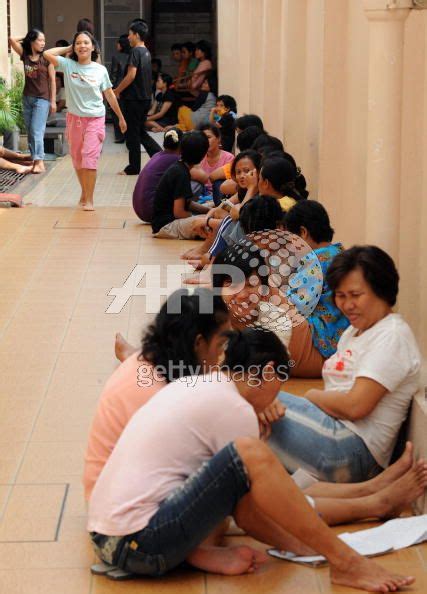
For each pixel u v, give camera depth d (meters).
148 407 3.96
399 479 4.39
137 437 3.88
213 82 19.56
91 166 11.52
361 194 7.11
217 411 3.87
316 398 4.64
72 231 10.46
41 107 14.10
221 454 3.75
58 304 7.66
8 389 5.89
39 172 14.30
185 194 10.02
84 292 8.01
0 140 15.45
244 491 3.76
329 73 7.72
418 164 5.45
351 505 4.35
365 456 4.55
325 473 4.53
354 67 7.38
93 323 7.16
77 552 4.11
